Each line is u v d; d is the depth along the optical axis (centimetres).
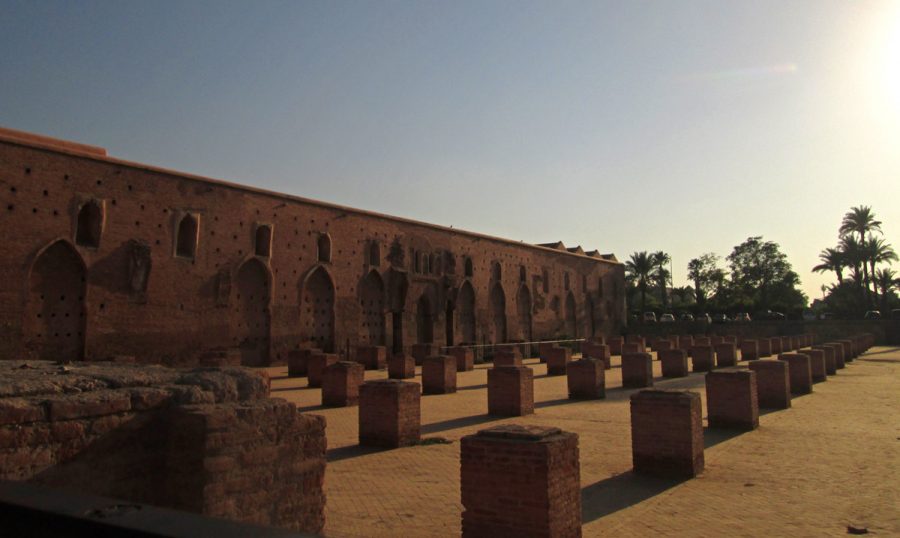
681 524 704
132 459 488
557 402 1875
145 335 2659
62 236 2423
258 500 515
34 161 2370
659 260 9112
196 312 2866
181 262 2825
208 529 205
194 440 485
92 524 214
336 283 3609
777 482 884
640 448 948
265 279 3228
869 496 805
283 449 542
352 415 1600
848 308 7350
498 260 5094
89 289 2494
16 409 421
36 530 228
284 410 548
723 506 771
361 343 3756
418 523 712
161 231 2759
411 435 1198
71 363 748
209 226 2961
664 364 2683
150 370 615
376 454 1110
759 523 704
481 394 2127
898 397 1869
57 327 2419
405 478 930
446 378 2142
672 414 929
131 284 2625
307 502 561
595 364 1945
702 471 955
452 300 4528
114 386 526
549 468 573
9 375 539
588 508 771
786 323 6019
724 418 1330
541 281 5603
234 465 497
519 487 582
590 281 6431
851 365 3266
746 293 8056
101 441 467
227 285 3008
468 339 4722
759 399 1670
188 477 486
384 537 664
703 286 8469
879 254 6931
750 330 6184
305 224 3456
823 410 1606
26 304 2309
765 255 8094
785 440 1197
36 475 427
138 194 2692
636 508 768
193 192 2908
